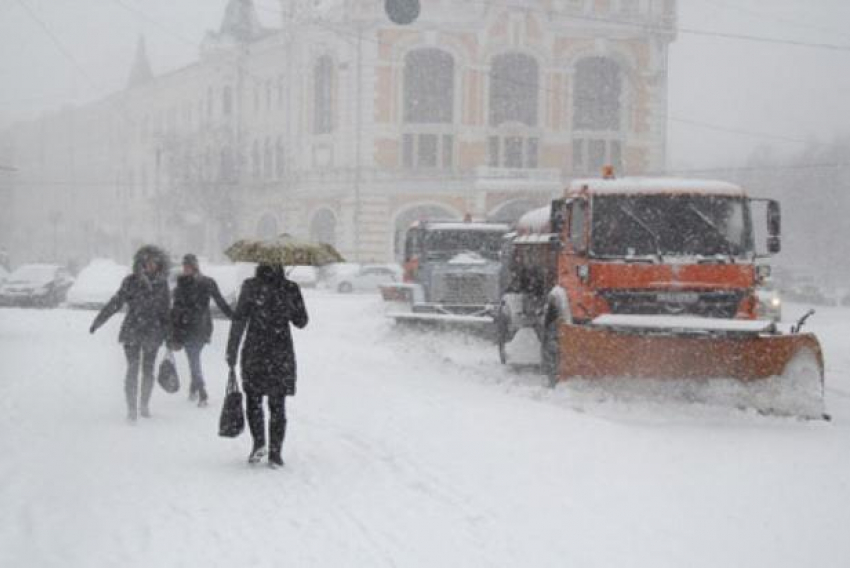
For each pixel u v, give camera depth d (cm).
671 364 1269
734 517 773
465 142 6144
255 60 7681
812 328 2994
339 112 6256
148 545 715
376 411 1252
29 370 1628
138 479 909
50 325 2506
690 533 730
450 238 2544
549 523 754
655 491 849
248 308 962
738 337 1248
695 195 1416
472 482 881
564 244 1512
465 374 1733
